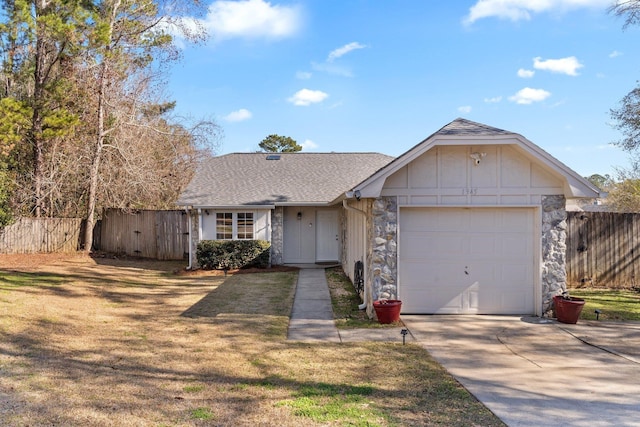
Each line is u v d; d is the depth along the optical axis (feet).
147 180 67.67
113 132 65.51
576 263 40.81
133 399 14.74
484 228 29.07
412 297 29.14
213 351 20.84
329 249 58.13
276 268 52.37
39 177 60.54
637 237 41.11
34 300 31.24
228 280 44.47
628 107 47.24
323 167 63.41
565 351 21.45
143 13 62.34
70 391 15.40
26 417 13.17
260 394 15.33
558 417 13.62
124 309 30.37
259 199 54.08
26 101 55.57
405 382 16.88
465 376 17.74
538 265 28.53
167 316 28.48
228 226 53.42
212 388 15.90
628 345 22.48
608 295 37.01
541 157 26.71
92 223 62.64
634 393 15.87
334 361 19.53
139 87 67.97
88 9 56.90
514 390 16.12
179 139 76.64
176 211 61.11
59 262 53.98
